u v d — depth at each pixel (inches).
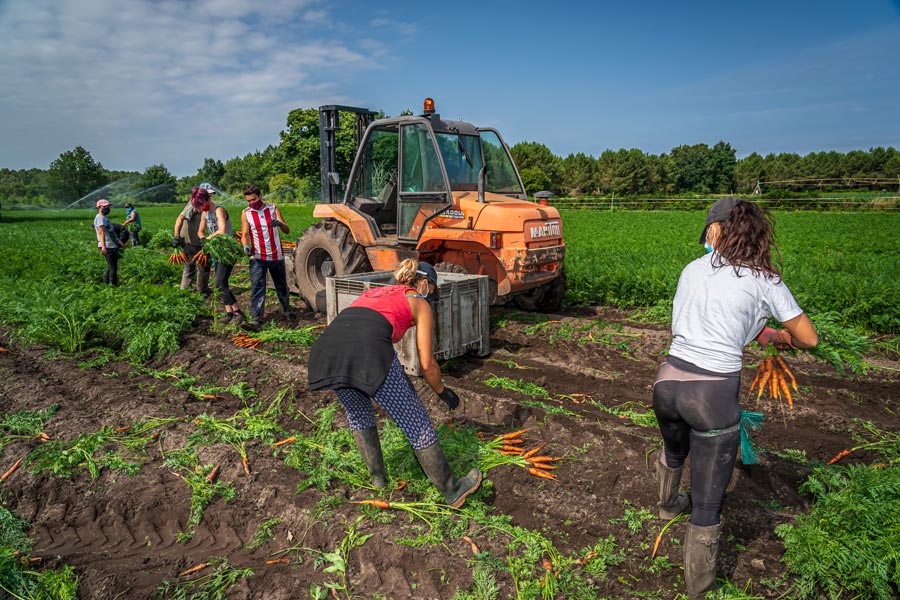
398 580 119.4
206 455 166.9
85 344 283.3
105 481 157.6
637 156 3403.1
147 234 784.9
